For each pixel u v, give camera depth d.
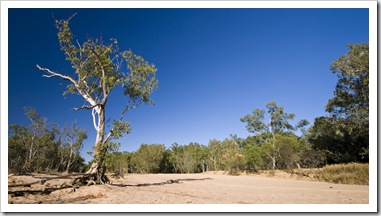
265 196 10.38
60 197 9.44
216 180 22.03
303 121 53.56
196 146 59.97
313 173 23.77
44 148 29.48
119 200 8.81
